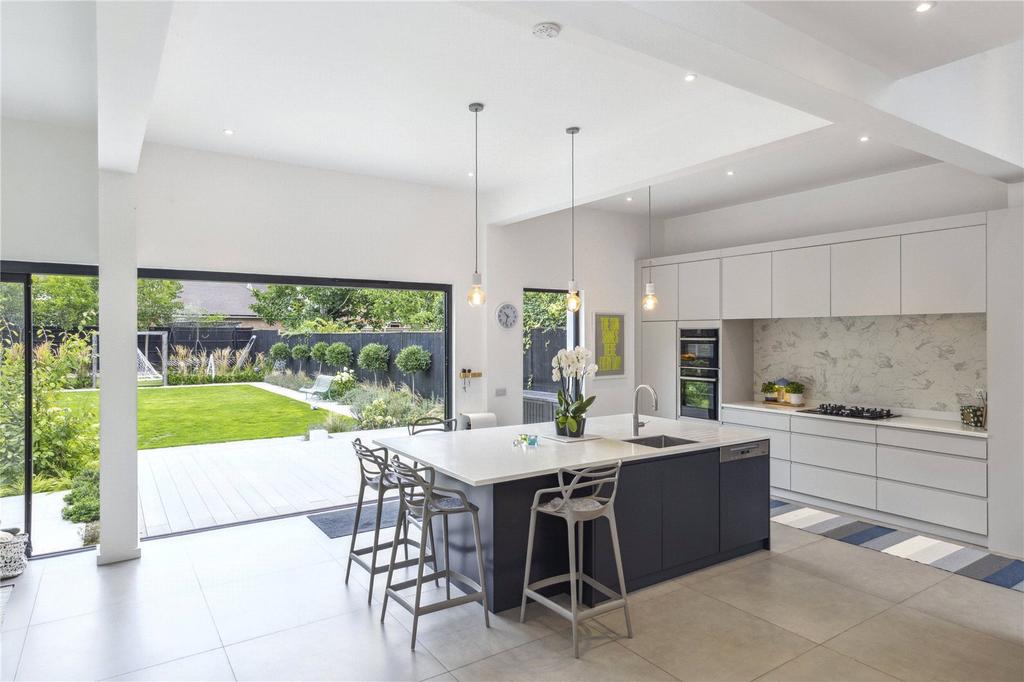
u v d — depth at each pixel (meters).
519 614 3.33
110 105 2.81
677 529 3.84
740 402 6.44
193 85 3.56
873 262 5.02
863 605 3.44
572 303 4.76
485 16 2.81
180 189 4.73
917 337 5.29
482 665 2.81
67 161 4.23
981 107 3.52
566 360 4.22
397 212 5.76
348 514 5.14
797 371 6.24
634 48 2.31
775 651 2.94
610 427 4.66
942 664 2.82
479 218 6.30
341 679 2.70
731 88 3.63
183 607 3.40
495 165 5.24
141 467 4.84
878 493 4.94
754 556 4.23
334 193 5.41
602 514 3.08
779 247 5.76
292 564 4.04
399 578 3.84
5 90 3.63
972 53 2.73
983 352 4.88
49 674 2.73
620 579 3.11
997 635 3.10
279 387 5.38
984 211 4.49
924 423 4.83
